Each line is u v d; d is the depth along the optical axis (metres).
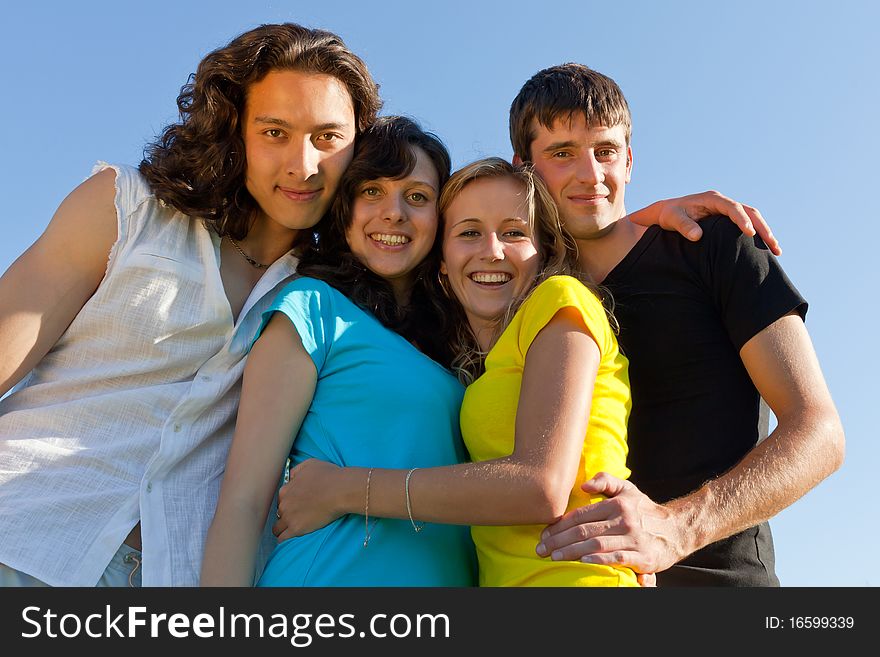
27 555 1.27
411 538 1.29
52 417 1.34
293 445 1.38
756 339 1.40
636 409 1.47
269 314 1.37
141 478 1.34
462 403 1.35
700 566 1.43
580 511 1.21
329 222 1.53
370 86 1.52
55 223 1.38
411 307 1.52
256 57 1.44
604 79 1.57
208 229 1.45
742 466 1.32
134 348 1.37
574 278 1.34
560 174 1.55
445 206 1.48
